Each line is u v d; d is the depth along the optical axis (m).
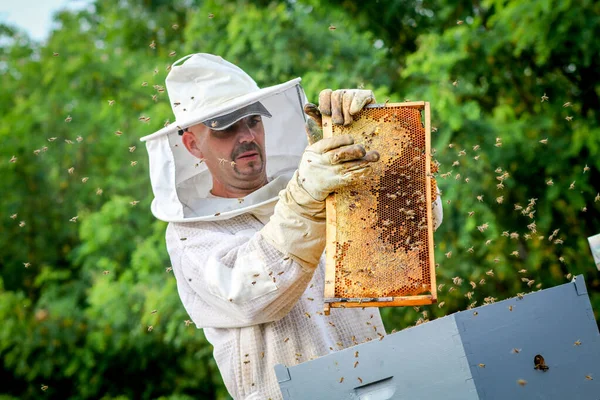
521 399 3.01
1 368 13.66
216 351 4.07
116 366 12.62
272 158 4.58
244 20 9.86
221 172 4.36
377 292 3.33
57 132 14.10
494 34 9.03
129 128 12.45
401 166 3.49
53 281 14.07
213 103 4.36
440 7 10.22
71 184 14.38
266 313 3.82
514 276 8.80
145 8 13.37
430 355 3.02
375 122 3.58
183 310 10.24
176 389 12.33
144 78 11.13
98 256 12.19
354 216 3.44
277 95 4.54
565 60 9.22
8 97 15.39
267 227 3.74
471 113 8.55
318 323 4.00
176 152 4.40
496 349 3.01
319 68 9.53
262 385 3.95
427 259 3.35
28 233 14.96
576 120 9.02
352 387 3.13
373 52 9.70
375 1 10.13
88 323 12.73
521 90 9.66
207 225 4.22
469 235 8.42
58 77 13.87
